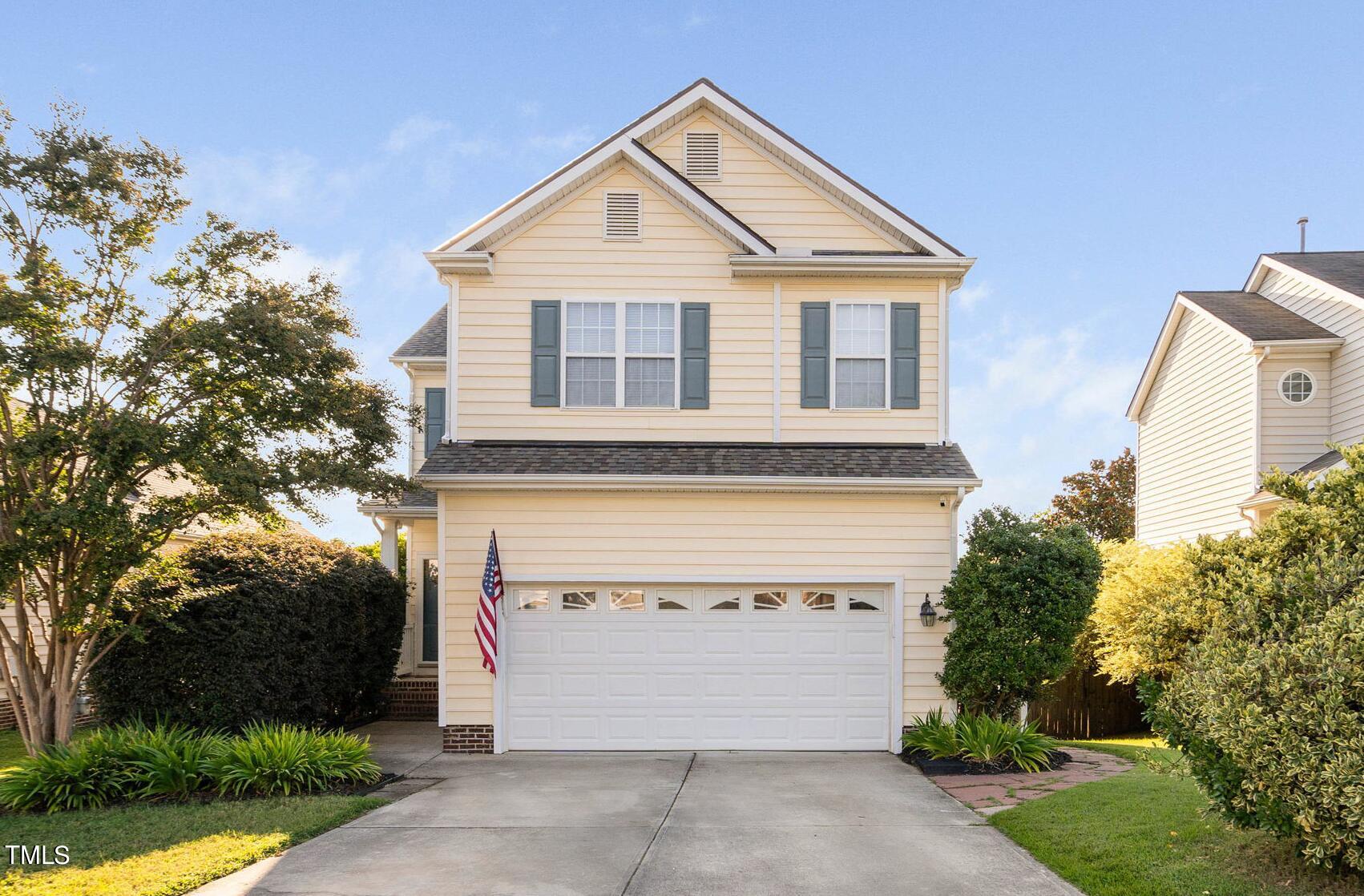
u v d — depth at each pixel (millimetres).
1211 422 20391
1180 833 7719
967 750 11484
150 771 9820
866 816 9094
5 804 9359
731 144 14711
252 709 11844
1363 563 6652
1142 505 24609
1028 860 7609
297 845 8102
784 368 13883
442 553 12938
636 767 11695
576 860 7645
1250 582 6984
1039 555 11750
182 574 11531
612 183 14016
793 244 14508
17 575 10078
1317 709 5988
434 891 6879
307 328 11344
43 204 10656
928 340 13961
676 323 13883
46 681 10953
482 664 12836
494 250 13914
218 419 11195
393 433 12258
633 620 13031
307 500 11539
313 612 13086
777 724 12930
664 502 13047
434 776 11164
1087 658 17625
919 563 13000
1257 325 19000
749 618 13047
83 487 10344
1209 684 6617
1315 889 6305
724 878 7199
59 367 10023
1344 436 17844
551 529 13016
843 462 13234
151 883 6871
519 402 13750
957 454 13570
